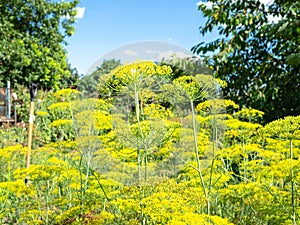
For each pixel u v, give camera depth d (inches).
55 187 148.6
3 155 129.0
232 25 242.7
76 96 95.1
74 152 128.5
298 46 220.7
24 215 115.5
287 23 201.6
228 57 243.9
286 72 221.6
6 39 534.3
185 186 106.3
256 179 119.7
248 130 130.8
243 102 228.7
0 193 125.9
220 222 79.9
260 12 241.1
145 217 93.1
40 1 618.2
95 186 107.7
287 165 93.4
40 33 637.9
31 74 554.6
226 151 116.4
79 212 100.5
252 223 112.4
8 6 605.9
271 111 224.2
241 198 112.2
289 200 100.0
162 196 86.0
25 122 402.9
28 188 113.7
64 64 646.5
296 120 93.6
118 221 101.6
